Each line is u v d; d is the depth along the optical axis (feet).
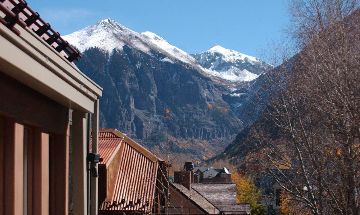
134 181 80.43
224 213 149.79
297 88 95.14
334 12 93.91
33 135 25.12
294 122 96.68
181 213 127.34
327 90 83.56
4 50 17.20
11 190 21.76
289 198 102.22
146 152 86.53
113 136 86.63
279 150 100.63
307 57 92.53
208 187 180.14
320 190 90.43
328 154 90.22
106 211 73.10
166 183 93.50
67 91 24.63
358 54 85.25
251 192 186.80
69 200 29.89
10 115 21.36
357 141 83.30
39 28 23.52
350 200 82.84
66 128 28.73
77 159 29.68
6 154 21.79
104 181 74.02
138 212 73.92
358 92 80.43
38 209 25.32
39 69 20.57
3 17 17.51
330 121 85.61
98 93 29.84
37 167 25.27
